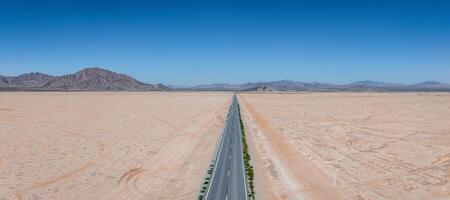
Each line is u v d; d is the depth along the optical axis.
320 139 49.12
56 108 87.94
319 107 100.12
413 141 47.00
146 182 29.17
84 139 45.66
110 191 26.83
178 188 27.75
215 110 91.00
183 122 65.38
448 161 36.38
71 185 27.75
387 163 35.81
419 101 121.44
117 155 37.81
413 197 26.45
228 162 34.66
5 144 41.28
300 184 29.22
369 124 63.47
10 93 175.12
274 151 41.34
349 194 27.08
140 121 64.88
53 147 40.41
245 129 58.16
